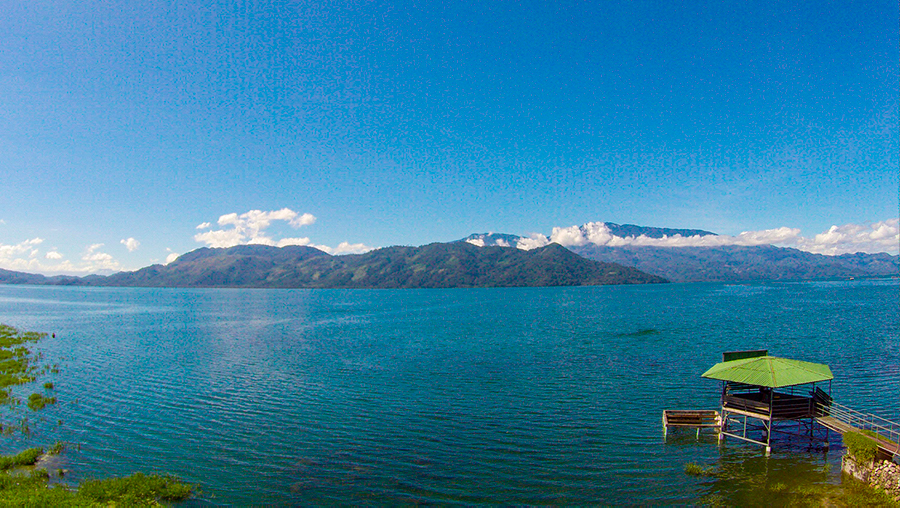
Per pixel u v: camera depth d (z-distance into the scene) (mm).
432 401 46562
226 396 48906
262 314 182250
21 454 31266
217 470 30234
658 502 26203
